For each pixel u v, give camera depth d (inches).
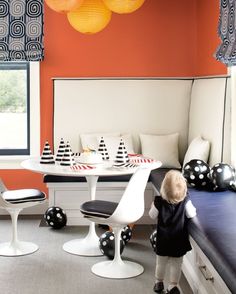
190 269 151.1
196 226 128.7
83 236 199.6
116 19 241.1
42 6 231.5
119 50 242.1
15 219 178.4
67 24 239.3
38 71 238.7
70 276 158.6
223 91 190.1
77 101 236.8
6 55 231.9
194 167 173.6
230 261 101.2
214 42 212.2
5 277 157.1
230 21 174.1
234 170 177.8
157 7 241.9
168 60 243.3
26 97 244.4
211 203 152.3
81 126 237.1
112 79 238.2
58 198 215.0
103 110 237.6
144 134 235.9
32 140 240.5
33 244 185.8
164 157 227.6
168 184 137.0
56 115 236.4
